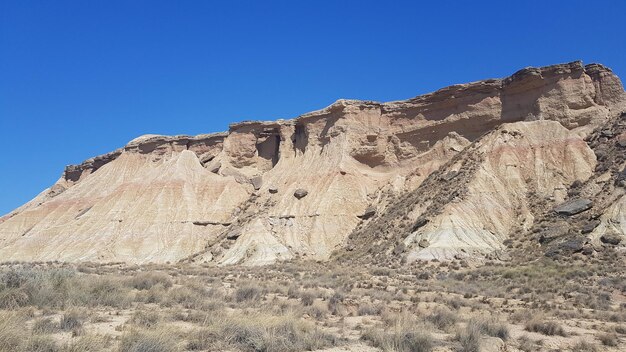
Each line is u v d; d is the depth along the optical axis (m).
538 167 62.56
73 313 17.20
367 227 69.69
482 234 53.69
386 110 83.81
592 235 47.00
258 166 92.69
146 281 31.70
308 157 84.56
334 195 74.44
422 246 52.44
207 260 70.06
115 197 89.06
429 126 78.88
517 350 16.22
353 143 81.25
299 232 71.19
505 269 44.25
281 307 23.77
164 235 79.50
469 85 76.44
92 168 117.62
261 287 33.16
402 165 79.44
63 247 81.56
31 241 85.94
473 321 18.59
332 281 41.56
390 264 52.22
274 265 61.12
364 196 75.88
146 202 85.06
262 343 14.43
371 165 81.38
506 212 57.34
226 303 25.73
